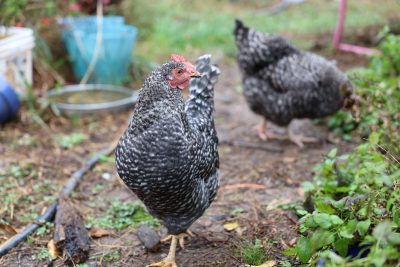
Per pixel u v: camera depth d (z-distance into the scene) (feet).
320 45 11.03
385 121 6.70
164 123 5.03
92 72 9.30
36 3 9.21
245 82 7.71
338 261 4.26
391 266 4.25
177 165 5.07
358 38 11.40
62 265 5.72
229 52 10.83
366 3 13.46
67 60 9.68
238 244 5.90
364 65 10.12
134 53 10.50
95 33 9.45
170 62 5.12
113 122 8.42
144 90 5.08
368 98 7.14
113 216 6.40
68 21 9.34
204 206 5.58
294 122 8.41
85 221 6.29
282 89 7.41
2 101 7.93
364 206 5.09
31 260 5.78
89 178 7.07
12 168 7.09
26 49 8.59
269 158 7.52
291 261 5.58
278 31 11.86
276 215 6.31
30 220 6.31
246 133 8.18
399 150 6.17
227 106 9.03
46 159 7.41
